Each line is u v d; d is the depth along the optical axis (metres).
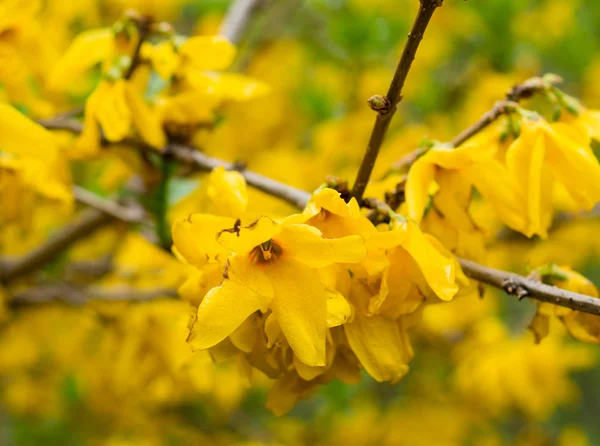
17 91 0.28
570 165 0.22
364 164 0.21
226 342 0.21
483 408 0.57
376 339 0.20
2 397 0.61
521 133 0.23
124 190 0.38
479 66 0.50
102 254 0.53
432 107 0.50
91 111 0.26
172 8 0.50
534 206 0.22
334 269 0.20
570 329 0.22
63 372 0.54
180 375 0.34
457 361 0.52
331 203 0.20
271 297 0.19
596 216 0.44
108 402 0.54
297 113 0.53
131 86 0.26
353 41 0.48
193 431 0.62
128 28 0.26
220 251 0.20
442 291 0.20
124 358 0.34
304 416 0.77
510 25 0.48
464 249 0.22
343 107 0.49
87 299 0.38
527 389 0.43
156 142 0.26
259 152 0.50
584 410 0.95
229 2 0.50
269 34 0.54
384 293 0.20
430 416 0.60
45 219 0.44
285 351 0.20
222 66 0.27
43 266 0.40
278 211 0.38
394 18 0.51
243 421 0.65
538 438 0.64
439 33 0.51
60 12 0.42
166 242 0.30
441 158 0.22
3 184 0.26
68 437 0.61
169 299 0.32
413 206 0.21
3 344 0.49
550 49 0.53
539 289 0.21
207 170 0.27
